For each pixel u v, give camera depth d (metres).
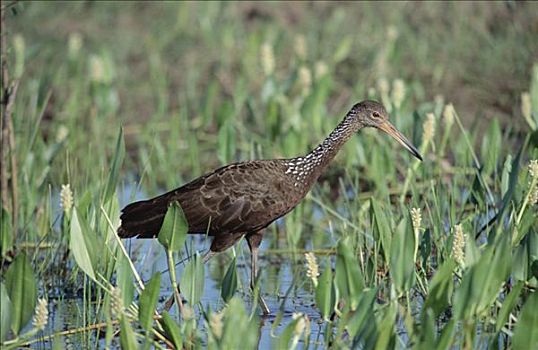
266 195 12.53
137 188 14.97
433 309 9.67
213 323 9.09
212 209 12.41
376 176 15.08
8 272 9.40
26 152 15.31
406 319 9.60
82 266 10.48
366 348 9.34
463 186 15.00
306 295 12.84
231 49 21.02
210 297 12.74
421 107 15.86
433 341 9.12
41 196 15.08
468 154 15.20
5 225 13.28
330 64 19.52
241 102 17.70
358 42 20.45
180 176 16.91
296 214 14.40
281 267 14.00
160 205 12.47
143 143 17.64
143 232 12.47
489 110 18.36
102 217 11.42
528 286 10.95
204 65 20.81
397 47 19.03
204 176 12.60
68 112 17.91
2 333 9.30
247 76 19.89
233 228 12.55
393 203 15.37
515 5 18.97
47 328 11.62
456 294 9.41
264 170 12.60
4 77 14.20
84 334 11.16
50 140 17.91
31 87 18.31
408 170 14.61
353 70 19.89
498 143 14.18
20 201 14.88
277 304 12.52
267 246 14.91
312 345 11.10
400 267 9.88
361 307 9.34
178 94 19.95
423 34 20.38
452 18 20.38
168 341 10.41
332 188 16.86
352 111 13.40
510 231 10.58
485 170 13.88
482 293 9.47
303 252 14.35
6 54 14.22
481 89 18.62
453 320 9.06
